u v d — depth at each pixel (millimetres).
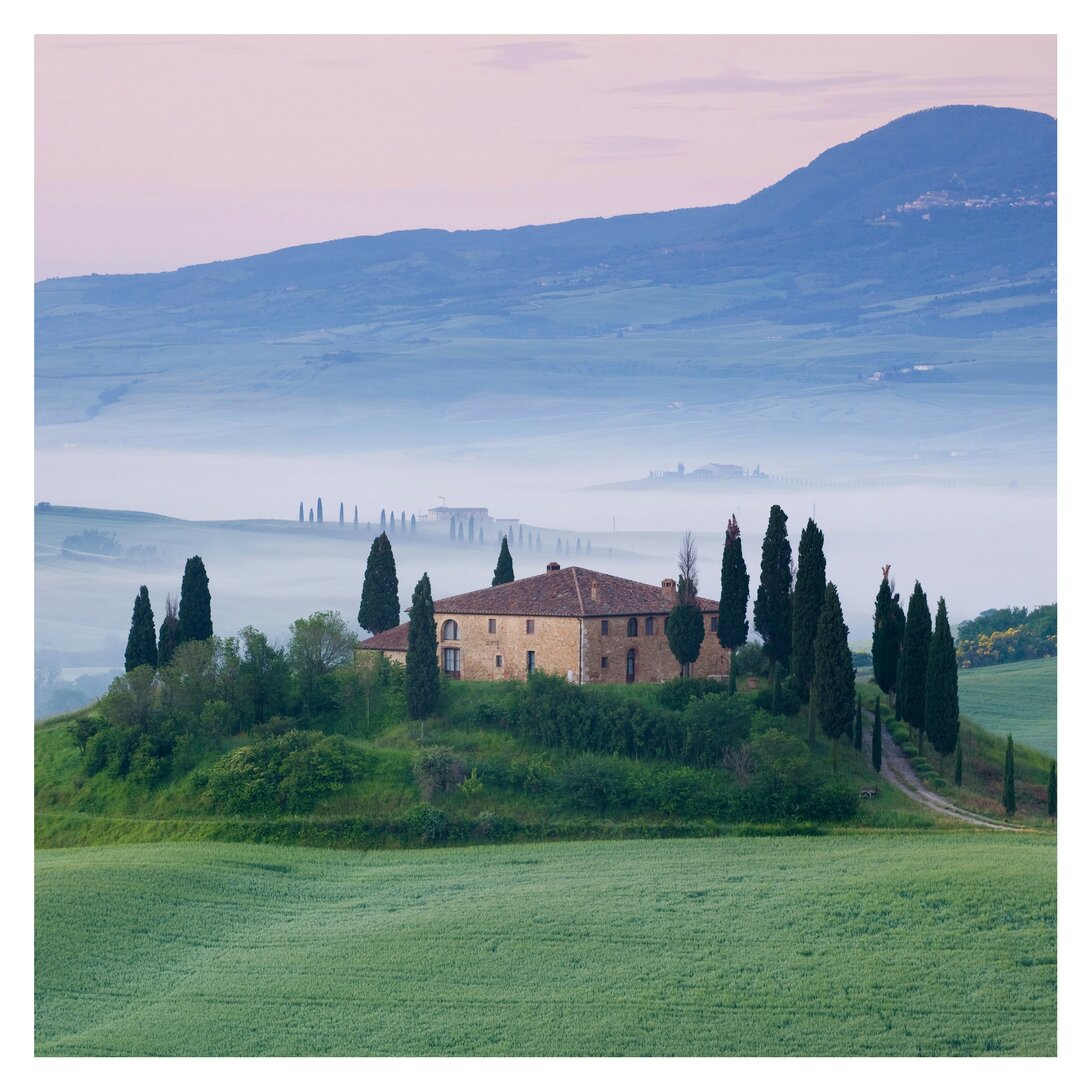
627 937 181625
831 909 187625
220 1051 158250
